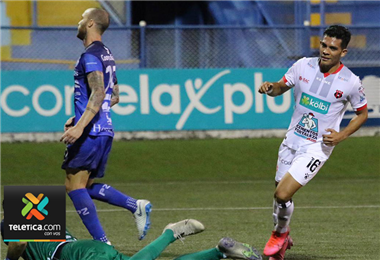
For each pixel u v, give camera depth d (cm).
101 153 2122
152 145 5506
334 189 4347
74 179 2105
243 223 3041
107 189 2220
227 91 5600
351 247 2414
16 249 1703
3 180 4891
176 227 1688
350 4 6481
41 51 5941
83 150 2084
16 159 5225
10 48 5891
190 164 5250
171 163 5247
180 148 5459
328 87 2109
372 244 2470
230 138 5628
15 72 5466
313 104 2127
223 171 5156
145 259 1597
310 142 2145
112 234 2797
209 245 2483
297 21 6481
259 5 6681
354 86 2105
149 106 5559
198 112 5597
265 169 5197
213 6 6769
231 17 6756
